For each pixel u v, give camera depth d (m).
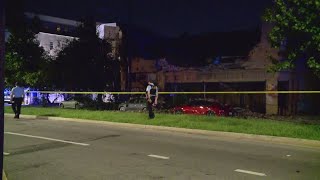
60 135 23.12
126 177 12.91
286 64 26.42
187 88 60.16
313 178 12.85
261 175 13.25
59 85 61.34
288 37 26.17
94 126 28.56
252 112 47.94
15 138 21.80
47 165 14.79
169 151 17.78
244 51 54.97
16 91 34.91
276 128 23.36
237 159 15.96
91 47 63.31
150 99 29.53
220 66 57.00
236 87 55.44
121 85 65.69
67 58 62.47
